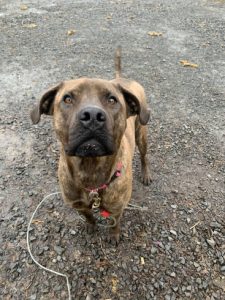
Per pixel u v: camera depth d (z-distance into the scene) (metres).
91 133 0.41
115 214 0.58
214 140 0.90
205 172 0.80
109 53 1.35
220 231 0.67
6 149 0.84
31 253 0.61
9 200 0.71
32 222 0.67
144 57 1.33
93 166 0.49
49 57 1.31
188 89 1.12
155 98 1.06
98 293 0.56
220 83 1.17
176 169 0.81
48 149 0.84
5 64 1.25
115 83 0.49
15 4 2.03
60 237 0.64
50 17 1.78
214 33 1.59
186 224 0.68
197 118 0.98
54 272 0.58
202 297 0.56
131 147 0.61
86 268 0.60
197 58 1.34
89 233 0.65
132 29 1.61
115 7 1.99
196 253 0.63
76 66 1.24
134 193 0.75
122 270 0.60
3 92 1.08
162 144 0.87
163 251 0.63
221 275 0.59
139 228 0.67
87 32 1.57
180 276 0.59
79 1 2.12
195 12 1.90
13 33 1.55
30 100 1.04
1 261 0.60
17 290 0.56
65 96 0.45
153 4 2.07
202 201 0.73
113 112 0.45
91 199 0.53
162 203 0.72
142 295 0.56
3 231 0.65
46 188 0.74
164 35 1.55
